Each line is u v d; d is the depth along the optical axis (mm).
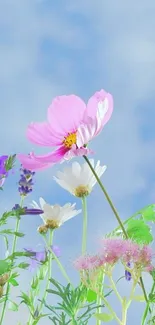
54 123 714
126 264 640
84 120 673
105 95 693
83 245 770
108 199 643
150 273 629
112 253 637
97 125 677
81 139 675
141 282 631
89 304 676
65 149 712
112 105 694
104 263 642
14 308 805
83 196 790
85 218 778
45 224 853
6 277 787
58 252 843
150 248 634
